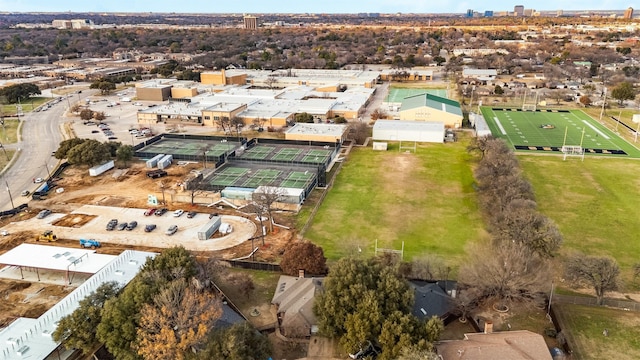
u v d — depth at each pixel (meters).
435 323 52.34
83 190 107.88
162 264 63.22
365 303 53.66
